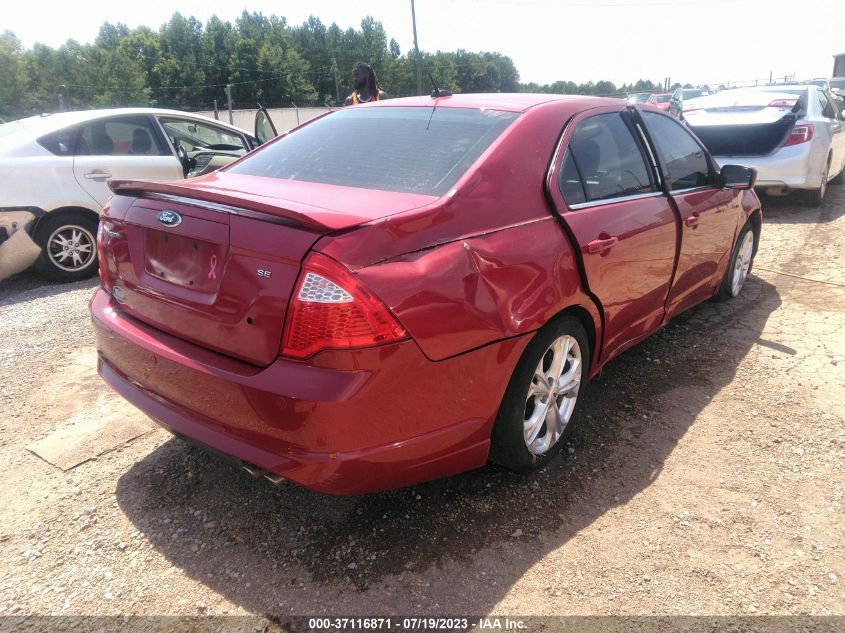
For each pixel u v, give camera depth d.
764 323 4.60
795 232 7.29
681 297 3.94
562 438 2.99
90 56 81.00
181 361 2.27
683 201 3.71
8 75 69.31
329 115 3.47
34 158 5.72
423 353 2.11
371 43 112.44
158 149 6.52
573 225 2.77
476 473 2.90
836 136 9.16
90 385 3.75
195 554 2.42
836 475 2.85
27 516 2.62
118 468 2.95
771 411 3.40
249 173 2.98
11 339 4.46
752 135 8.02
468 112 3.00
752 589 2.24
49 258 5.87
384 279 2.03
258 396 2.05
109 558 2.40
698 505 2.68
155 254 2.47
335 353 1.98
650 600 2.20
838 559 2.37
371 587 2.26
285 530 2.54
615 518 2.61
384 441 2.10
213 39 98.75
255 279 2.09
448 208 2.35
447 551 2.42
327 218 2.05
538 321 2.50
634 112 3.57
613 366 3.98
